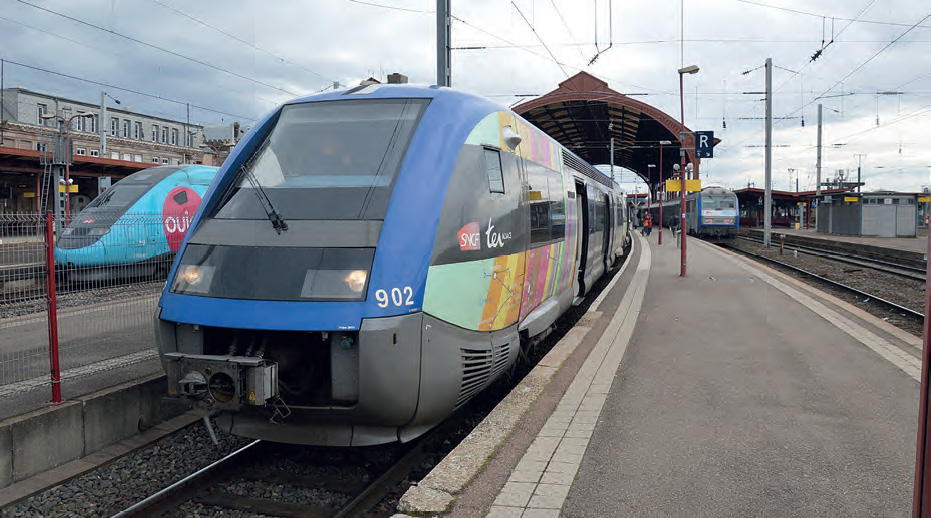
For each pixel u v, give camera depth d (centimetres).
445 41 1398
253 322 464
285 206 523
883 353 791
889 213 4019
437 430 626
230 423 517
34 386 562
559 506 396
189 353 496
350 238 486
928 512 242
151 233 996
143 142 5369
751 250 3173
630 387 658
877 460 466
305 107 611
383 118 577
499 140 658
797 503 401
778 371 714
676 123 4228
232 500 490
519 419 554
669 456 476
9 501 477
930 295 244
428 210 517
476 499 406
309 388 490
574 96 4234
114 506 486
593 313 1106
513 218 662
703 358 777
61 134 2622
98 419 581
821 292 1349
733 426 539
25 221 561
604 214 1648
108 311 831
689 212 4391
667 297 1291
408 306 480
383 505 473
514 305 671
